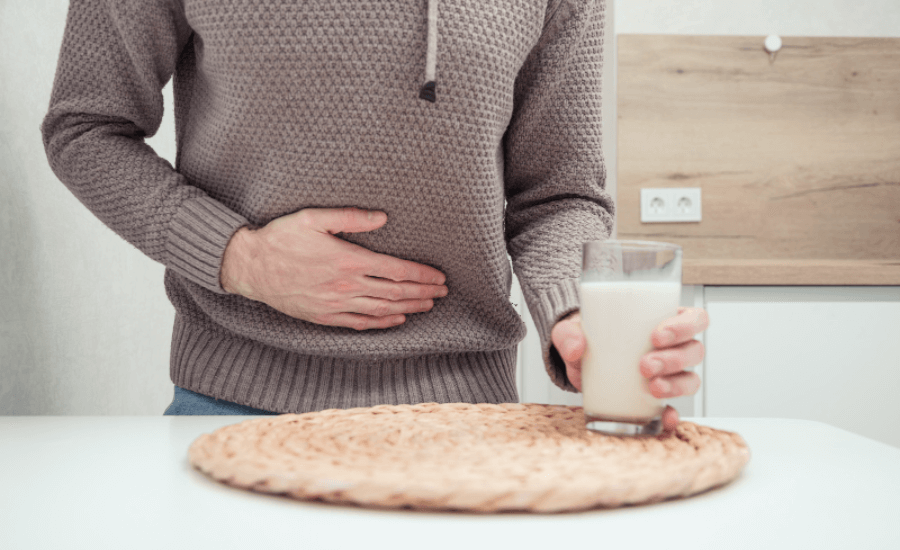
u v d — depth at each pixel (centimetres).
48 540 30
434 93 61
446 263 72
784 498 36
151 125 76
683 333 45
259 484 35
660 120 188
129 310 120
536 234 74
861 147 189
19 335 91
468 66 62
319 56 61
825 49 189
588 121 77
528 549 29
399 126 63
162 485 38
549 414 54
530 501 32
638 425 46
